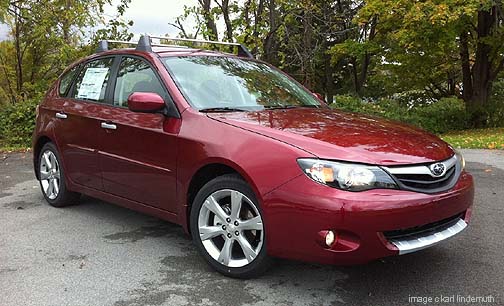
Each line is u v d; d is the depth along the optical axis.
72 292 3.43
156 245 4.36
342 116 4.17
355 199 2.99
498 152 9.55
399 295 3.37
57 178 5.51
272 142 3.34
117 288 3.49
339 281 3.59
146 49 4.61
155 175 4.07
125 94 4.57
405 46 17.98
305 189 3.10
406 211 3.06
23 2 14.27
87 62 5.33
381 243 3.04
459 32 16.91
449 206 3.30
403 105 21.17
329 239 3.04
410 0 15.70
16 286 3.53
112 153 4.49
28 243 4.43
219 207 3.63
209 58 4.76
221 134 3.60
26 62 16.06
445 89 24.69
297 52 15.94
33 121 11.64
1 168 8.49
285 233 3.20
